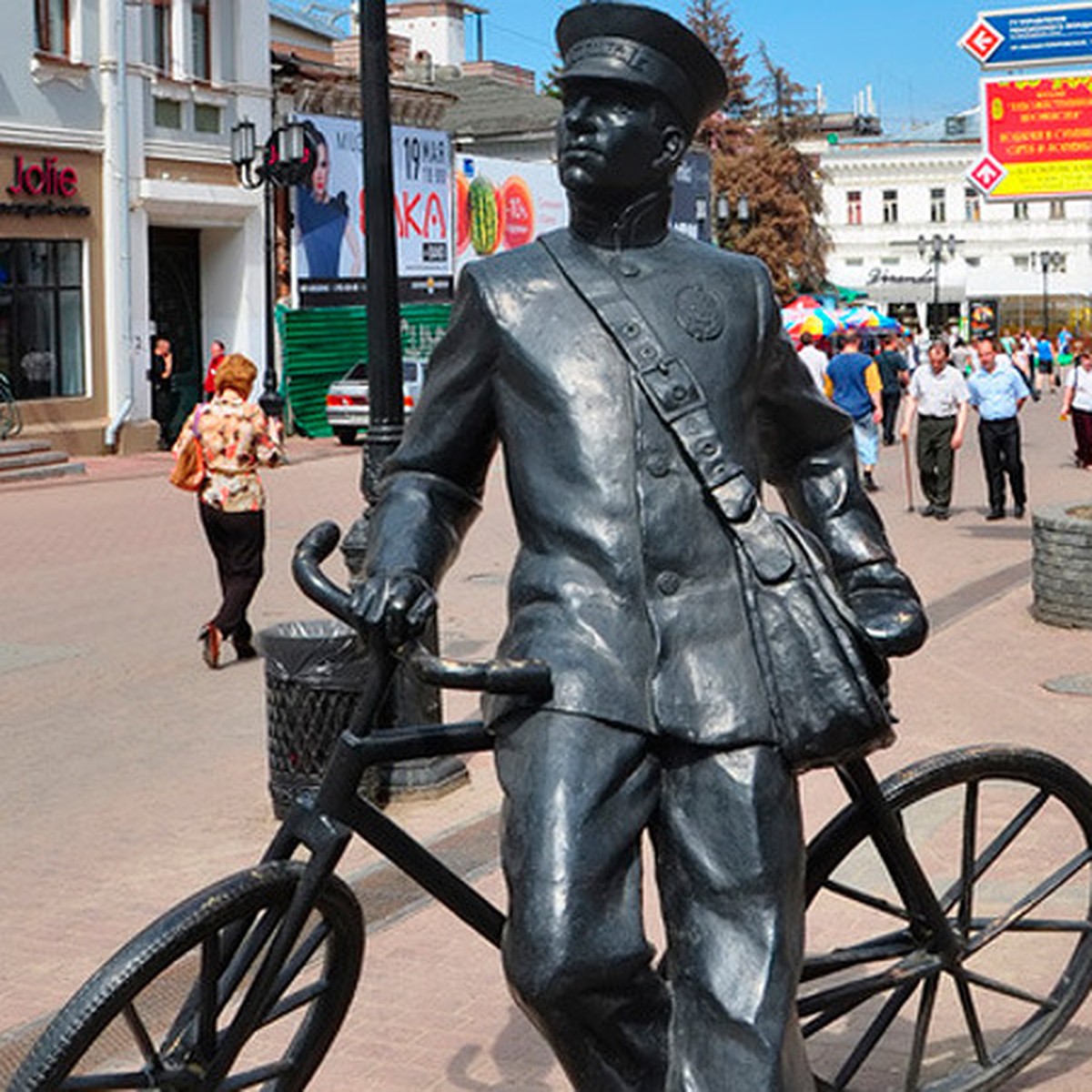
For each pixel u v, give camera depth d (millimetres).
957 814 5980
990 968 4707
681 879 2949
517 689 2916
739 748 2959
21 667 10070
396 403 6934
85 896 5957
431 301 33500
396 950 5133
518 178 36344
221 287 29266
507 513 17734
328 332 30781
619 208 3191
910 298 79625
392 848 3098
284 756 6730
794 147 65938
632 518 3023
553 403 3082
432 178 33375
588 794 2877
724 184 61531
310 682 6629
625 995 2842
